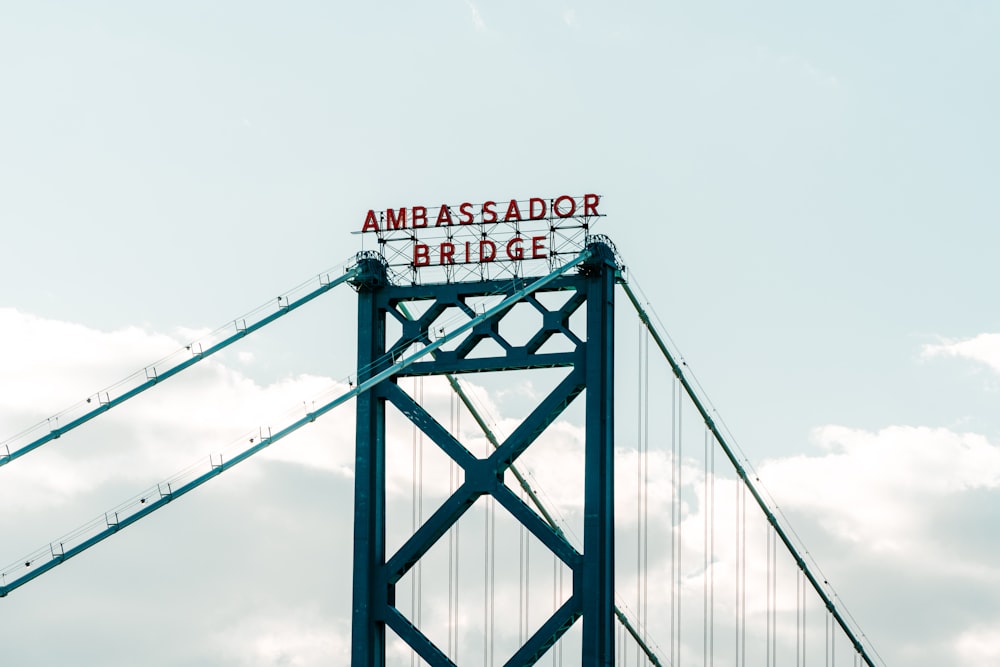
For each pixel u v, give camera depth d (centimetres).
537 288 12675
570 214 12838
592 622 12394
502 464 12775
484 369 12850
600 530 12475
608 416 12575
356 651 12775
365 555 12838
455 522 12900
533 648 12494
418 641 12775
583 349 12700
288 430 12425
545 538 12594
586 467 12544
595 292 12694
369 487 12912
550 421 12775
